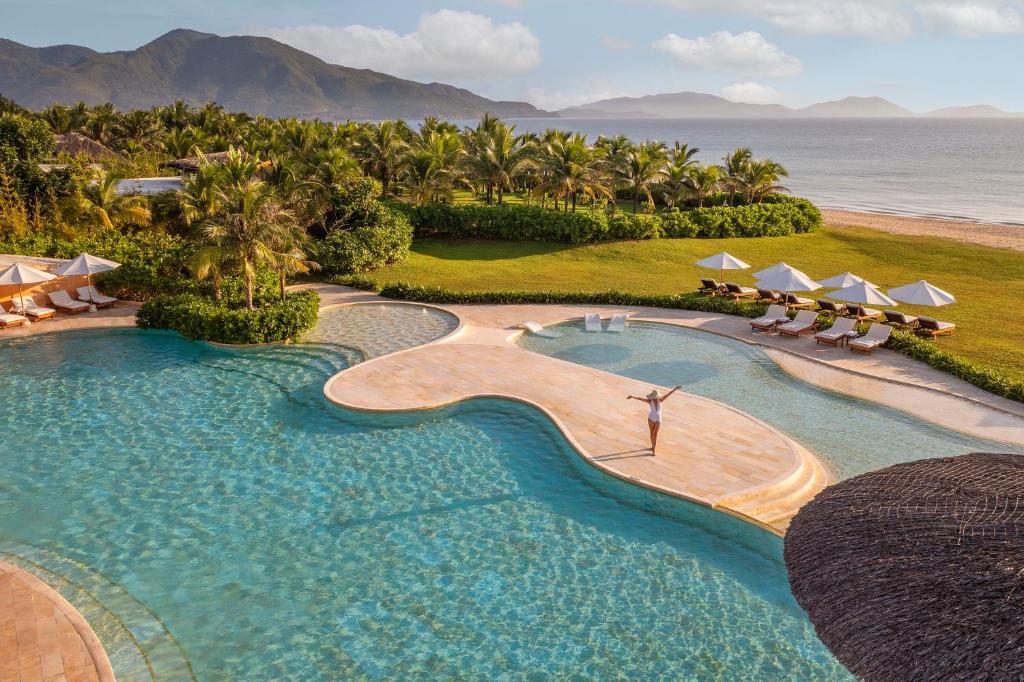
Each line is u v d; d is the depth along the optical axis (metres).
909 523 6.36
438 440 16.55
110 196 37.56
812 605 6.29
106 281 28.94
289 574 11.46
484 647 9.86
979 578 5.40
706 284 31.22
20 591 10.45
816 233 48.41
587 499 13.93
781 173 55.94
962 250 41.50
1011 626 4.98
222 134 78.69
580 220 42.19
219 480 14.55
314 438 16.61
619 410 17.78
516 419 17.75
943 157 181.50
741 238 45.69
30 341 24.08
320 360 22.55
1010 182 111.12
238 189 23.62
